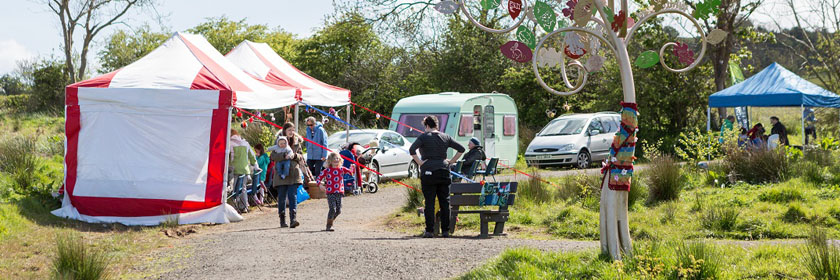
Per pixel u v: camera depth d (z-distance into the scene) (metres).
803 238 8.20
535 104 29.44
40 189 11.90
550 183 12.99
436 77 32.50
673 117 26.59
